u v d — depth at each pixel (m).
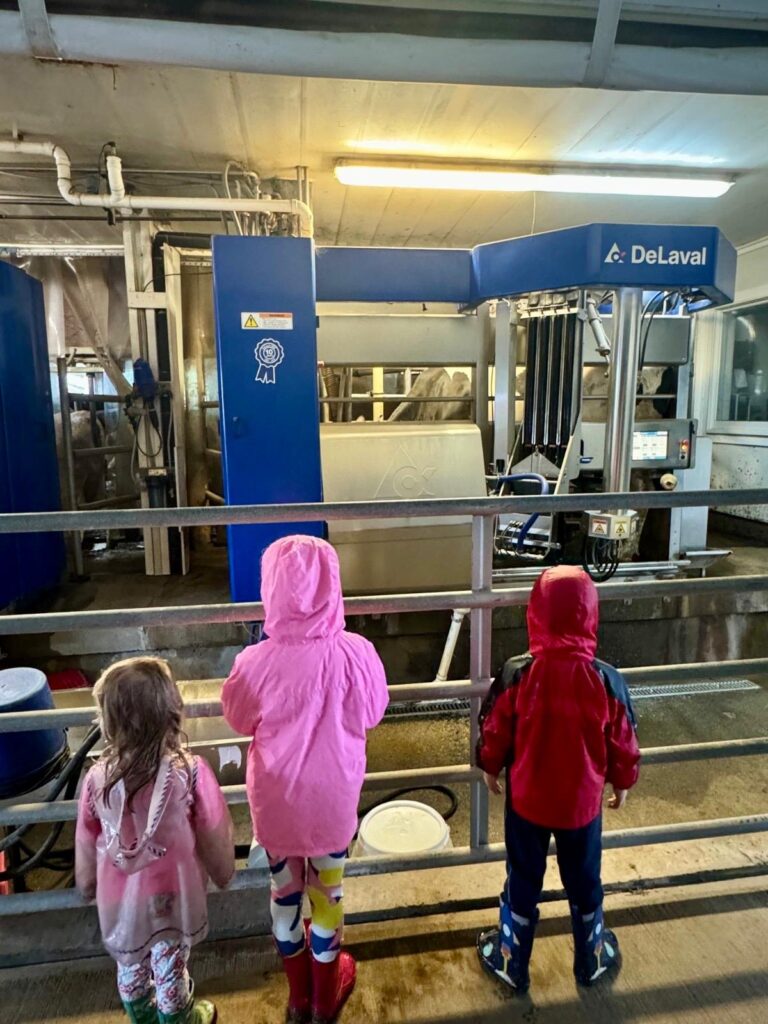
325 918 1.20
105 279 5.79
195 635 3.33
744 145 3.83
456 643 3.67
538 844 1.27
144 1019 1.15
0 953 1.39
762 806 2.79
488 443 4.50
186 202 3.86
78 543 4.35
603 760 1.25
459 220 5.27
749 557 4.89
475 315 4.40
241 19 1.71
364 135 3.65
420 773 1.52
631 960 1.41
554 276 2.92
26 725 1.34
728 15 1.78
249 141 3.73
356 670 1.18
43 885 2.36
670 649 3.90
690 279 2.82
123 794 1.07
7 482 3.52
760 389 5.91
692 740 3.31
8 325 3.57
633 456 4.05
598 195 4.63
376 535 3.33
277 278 2.99
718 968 1.39
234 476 3.08
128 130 3.58
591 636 1.26
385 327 4.33
